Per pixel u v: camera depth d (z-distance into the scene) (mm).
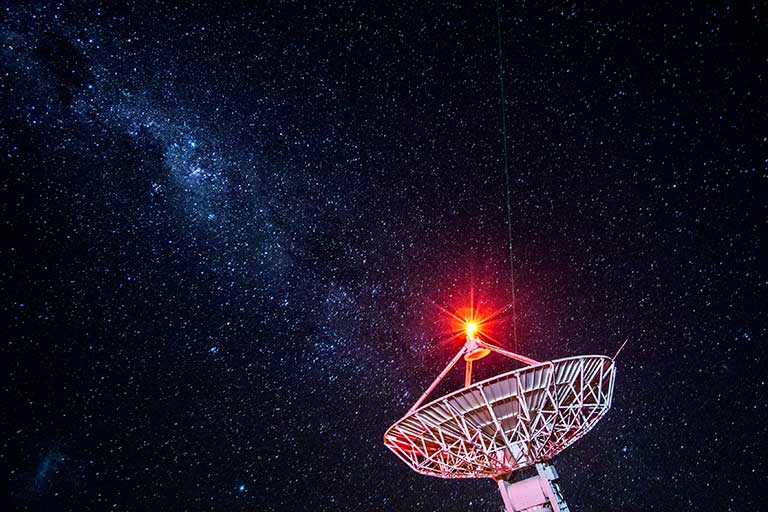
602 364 6641
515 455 6375
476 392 6094
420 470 7074
